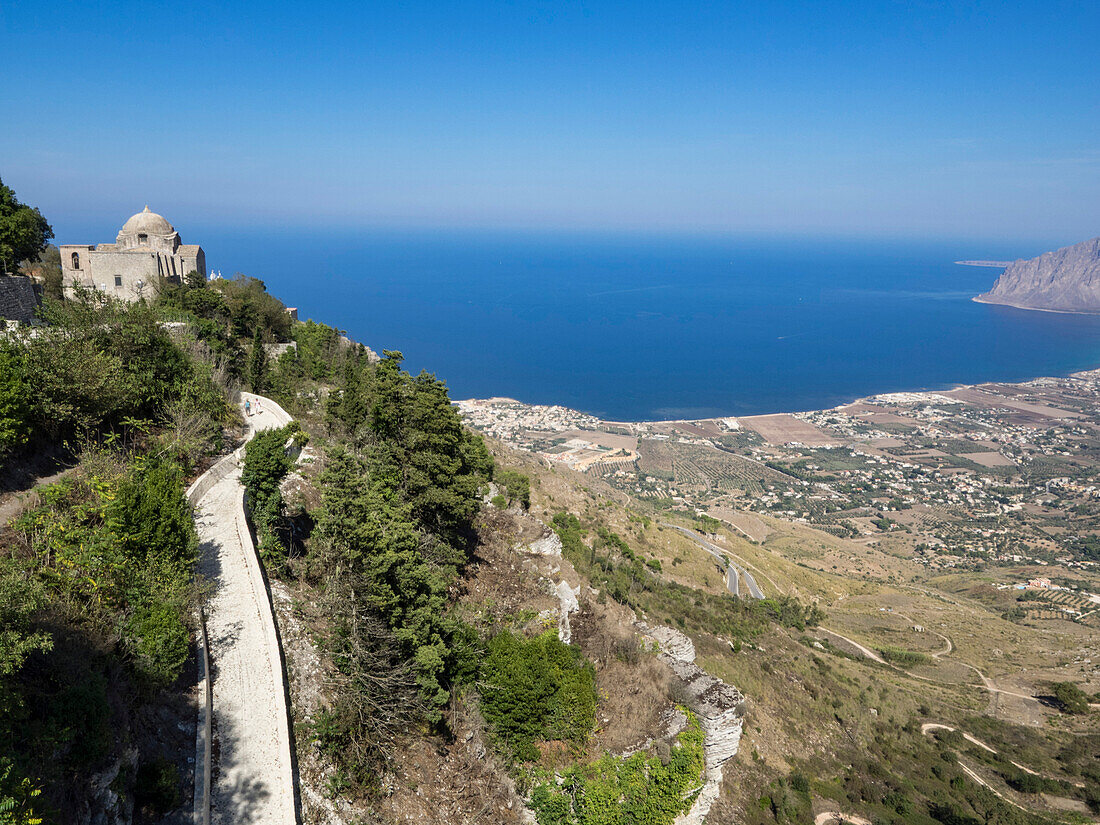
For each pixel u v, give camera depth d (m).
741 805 42.25
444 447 38.59
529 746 30.72
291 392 62.72
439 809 24.77
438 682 28.52
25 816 12.88
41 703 15.55
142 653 19.89
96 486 25.28
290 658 24.72
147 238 75.69
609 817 30.34
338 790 21.81
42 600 16.73
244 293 79.69
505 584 40.94
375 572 25.61
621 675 38.28
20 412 26.28
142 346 37.62
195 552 25.28
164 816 17.64
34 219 50.09
